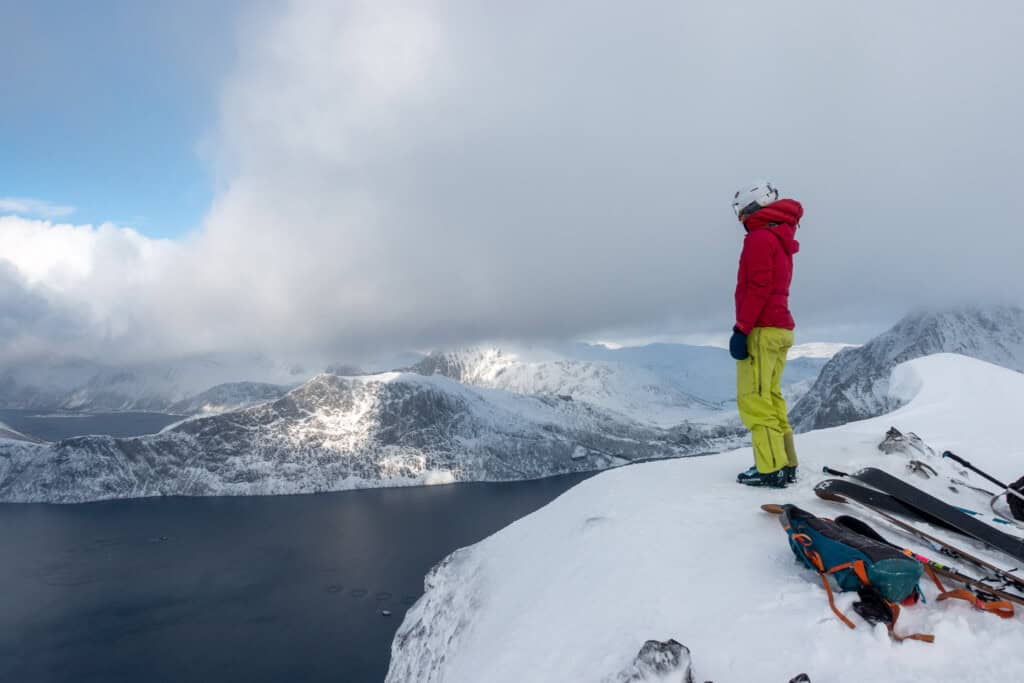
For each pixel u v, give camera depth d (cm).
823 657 366
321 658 9019
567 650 475
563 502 898
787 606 422
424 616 1066
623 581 527
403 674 1020
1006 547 501
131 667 8762
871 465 781
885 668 351
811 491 670
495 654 573
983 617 393
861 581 406
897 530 555
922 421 1170
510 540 939
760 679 361
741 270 671
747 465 821
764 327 660
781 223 655
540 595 630
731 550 530
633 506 699
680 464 877
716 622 423
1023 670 340
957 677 340
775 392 685
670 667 358
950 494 696
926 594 427
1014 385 1357
